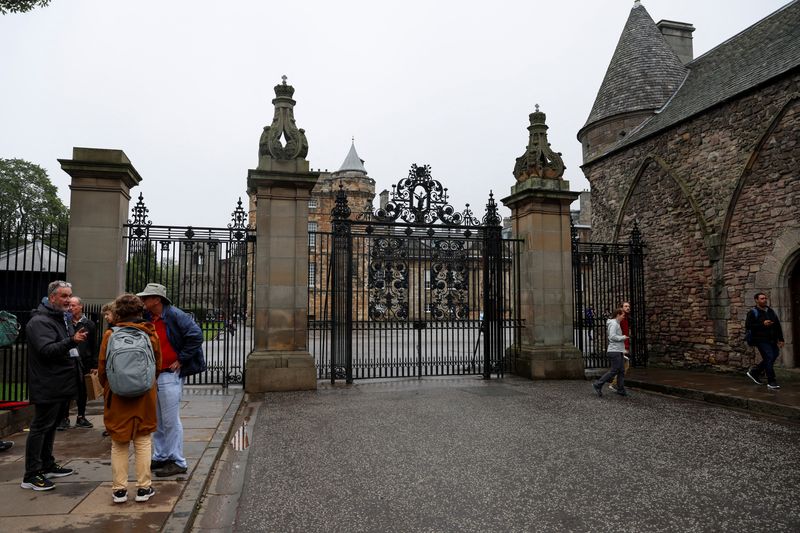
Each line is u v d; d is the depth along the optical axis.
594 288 15.84
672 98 17.38
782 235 11.42
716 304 13.07
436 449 6.18
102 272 9.26
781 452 6.12
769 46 13.46
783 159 11.45
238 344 11.45
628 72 19.38
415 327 11.87
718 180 13.08
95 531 3.60
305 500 4.59
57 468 4.80
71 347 4.43
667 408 8.73
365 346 21.67
